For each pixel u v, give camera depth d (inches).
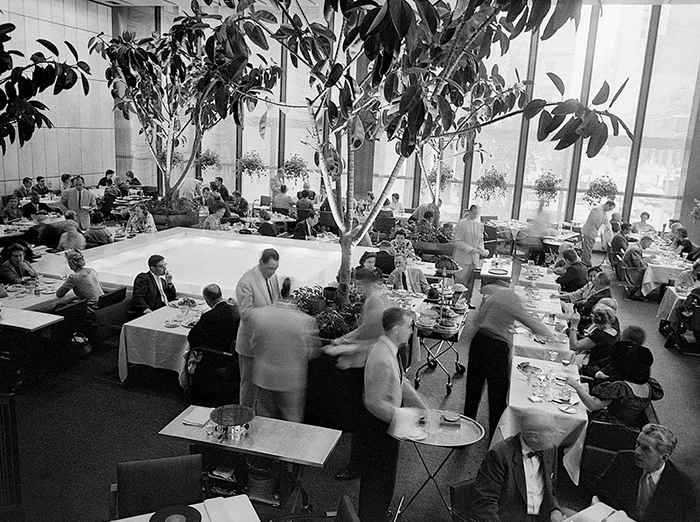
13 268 262.4
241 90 178.4
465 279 336.2
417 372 229.1
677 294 301.9
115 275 289.9
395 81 138.9
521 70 518.9
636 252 377.1
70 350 237.1
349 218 198.1
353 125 176.4
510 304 187.5
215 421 135.0
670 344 292.0
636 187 516.7
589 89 509.0
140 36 620.7
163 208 463.5
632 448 150.5
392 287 271.0
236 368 192.5
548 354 199.6
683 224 496.1
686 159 493.7
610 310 198.5
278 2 162.6
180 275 319.9
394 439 141.4
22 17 515.2
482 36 162.4
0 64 178.1
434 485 163.3
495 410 183.8
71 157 589.3
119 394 211.9
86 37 592.4
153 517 96.0
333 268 345.7
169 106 452.4
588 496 151.9
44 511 144.7
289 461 128.5
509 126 531.5
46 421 190.4
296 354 169.2
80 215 457.4
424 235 376.2
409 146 148.2
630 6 487.2
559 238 460.4
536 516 125.1
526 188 541.6
